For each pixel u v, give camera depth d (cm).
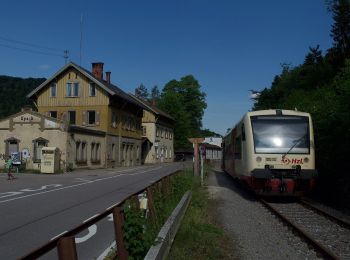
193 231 1125
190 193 1873
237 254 978
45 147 3984
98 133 5059
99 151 5119
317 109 2197
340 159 1845
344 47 4984
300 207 1762
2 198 1925
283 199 2069
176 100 9756
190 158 10550
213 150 9538
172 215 1102
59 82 5497
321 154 2044
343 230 1252
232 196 2216
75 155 4394
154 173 4109
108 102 5359
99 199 1897
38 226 1234
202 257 913
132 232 690
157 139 8006
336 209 1725
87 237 1103
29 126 4234
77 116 5431
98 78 5941
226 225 1357
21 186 2550
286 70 6569
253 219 1477
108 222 1327
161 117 8275
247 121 1992
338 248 1040
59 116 5469
